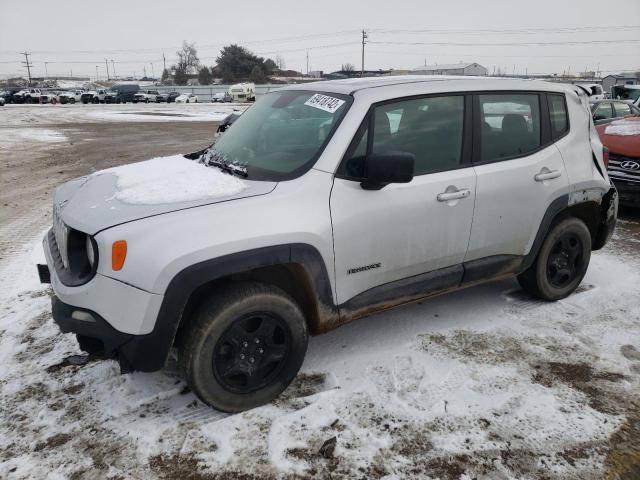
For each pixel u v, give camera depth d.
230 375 2.76
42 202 8.27
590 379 3.17
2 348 3.53
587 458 2.53
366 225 2.99
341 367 3.29
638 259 5.32
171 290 2.46
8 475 2.41
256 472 2.44
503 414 2.84
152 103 63.31
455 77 3.60
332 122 3.06
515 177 3.59
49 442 2.63
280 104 3.59
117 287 2.46
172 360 3.31
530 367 3.29
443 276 3.44
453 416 2.82
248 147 3.37
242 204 2.68
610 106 12.42
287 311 2.82
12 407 2.90
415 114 3.25
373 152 3.07
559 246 4.11
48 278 3.25
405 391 3.03
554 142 3.89
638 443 2.63
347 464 2.48
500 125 3.62
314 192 2.85
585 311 4.09
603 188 4.15
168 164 3.56
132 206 2.68
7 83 130.88
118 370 3.24
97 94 60.50
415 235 3.20
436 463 2.49
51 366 3.30
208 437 2.66
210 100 71.75
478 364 3.32
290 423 2.76
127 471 2.44
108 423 2.76
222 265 2.54
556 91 3.96
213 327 2.62
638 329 3.79
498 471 2.44
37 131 22.80
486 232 3.53
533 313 4.04
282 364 2.91
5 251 5.63
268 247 2.66
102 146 16.69
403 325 3.86
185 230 2.51
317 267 2.85
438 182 3.26
